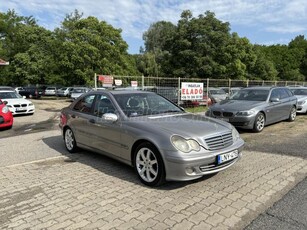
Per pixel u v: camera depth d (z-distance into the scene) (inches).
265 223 120.2
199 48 1122.0
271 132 327.6
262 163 202.7
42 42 1574.8
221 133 161.3
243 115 316.2
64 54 1205.1
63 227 119.6
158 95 225.6
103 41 1197.7
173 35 1169.4
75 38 1167.6
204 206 136.3
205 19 1139.3
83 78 1171.9
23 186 167.3
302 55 2089.1
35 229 118.5
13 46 1701.5
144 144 162.2
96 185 166.2
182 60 1137.4
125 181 171.8
